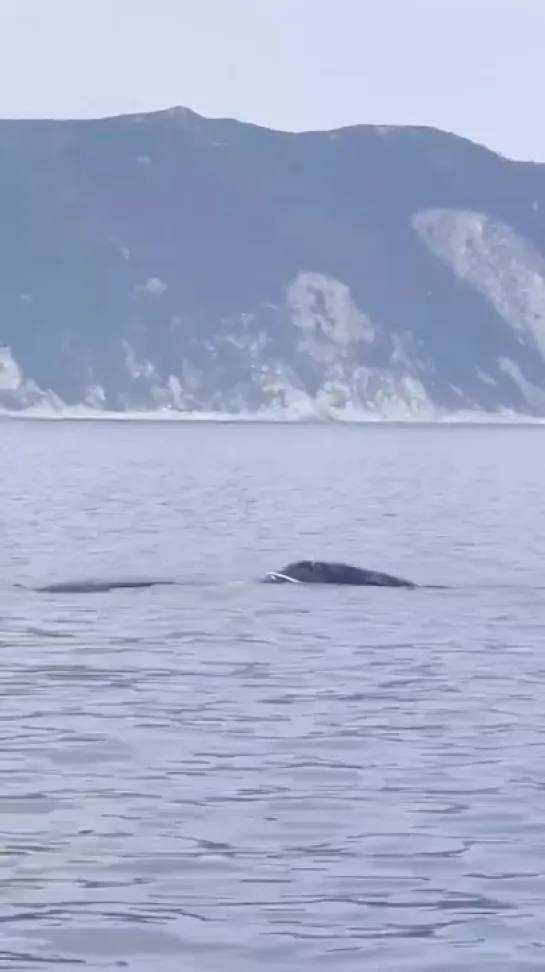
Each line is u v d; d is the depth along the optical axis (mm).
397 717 99750
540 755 89312
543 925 62469
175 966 58500
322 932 61750
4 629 137125
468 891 66250
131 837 73375
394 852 71250
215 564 195750
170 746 91500
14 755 89000
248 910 64062
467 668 118375
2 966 58375
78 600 158125
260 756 89000
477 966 58469
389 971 58000
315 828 74875
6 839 73000
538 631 138375
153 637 133125
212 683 111625
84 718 99375
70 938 61125
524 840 73000
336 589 169000
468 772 85312
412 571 190500
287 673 115875
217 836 73562
